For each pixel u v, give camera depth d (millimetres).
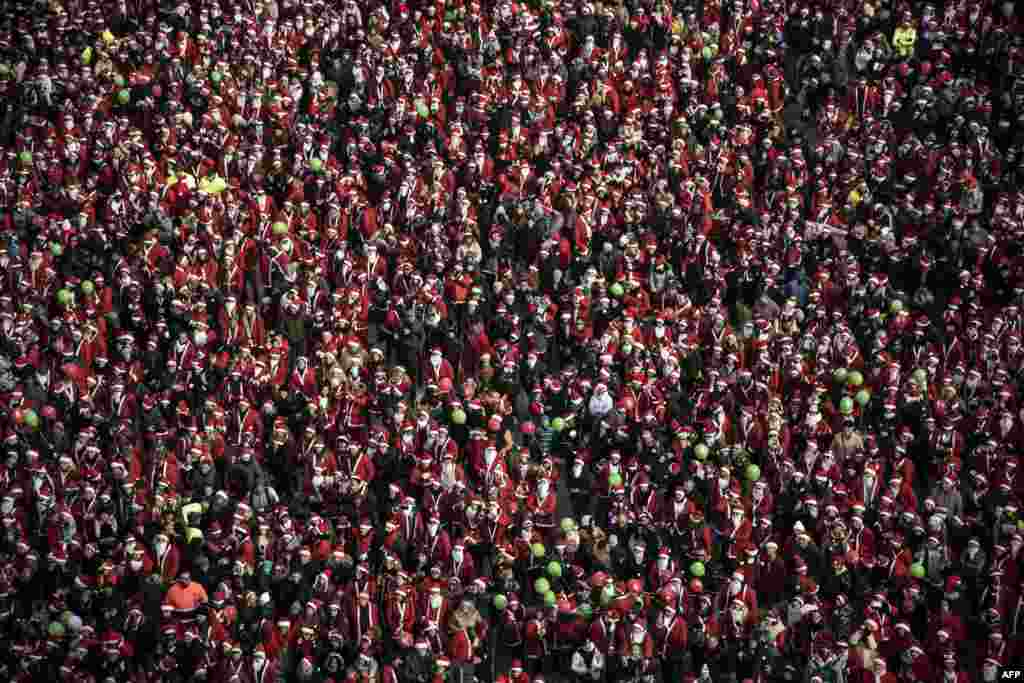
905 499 48906
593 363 53406
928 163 61875
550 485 49375
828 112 64938
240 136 64125
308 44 68750
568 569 47688
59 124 63875
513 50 67500
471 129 64625
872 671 44062
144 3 70688
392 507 48500
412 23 69000
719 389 51969
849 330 54438
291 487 50938
